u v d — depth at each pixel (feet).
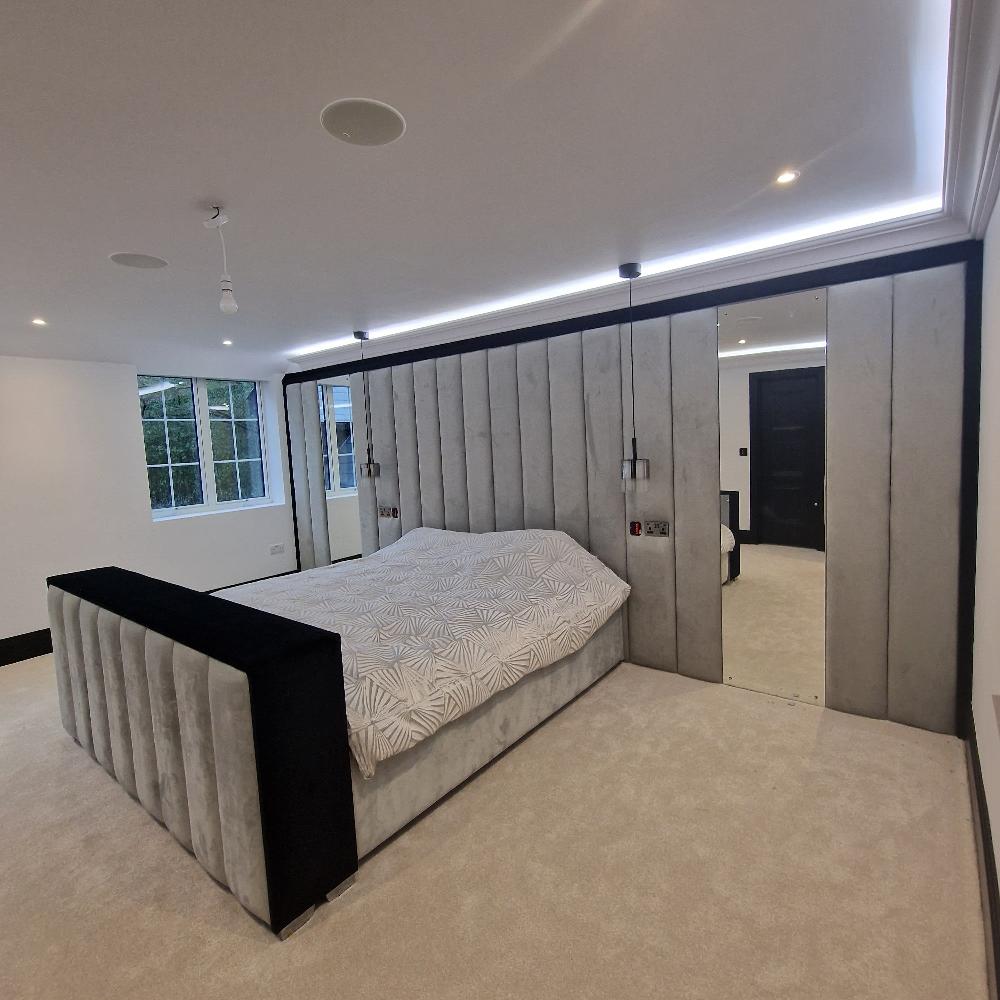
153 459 16.12
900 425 8.11
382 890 5.84
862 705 8.87
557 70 4.32
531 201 6.64
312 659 5.43
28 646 13.17
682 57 4.22
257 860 5.26
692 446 10.09
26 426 13.20
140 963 5.11
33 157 5.17
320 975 4.94
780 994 4.59
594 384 10.95
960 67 4.18
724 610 10.09
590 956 5.01
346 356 15.28
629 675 10.70
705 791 7.18
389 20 3.70
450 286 10.05
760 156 5.79
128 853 6.55
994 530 6.01
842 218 7.52
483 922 5.41
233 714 5.18
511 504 12.42
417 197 6.41
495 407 12.35
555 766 7.84
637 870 5.95
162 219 6.61
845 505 8.66
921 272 7.76
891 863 5.88
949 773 7.32
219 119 4.75
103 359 14.35
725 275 9.02
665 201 6.79
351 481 18.85
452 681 7.07
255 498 18.60
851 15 3.83
